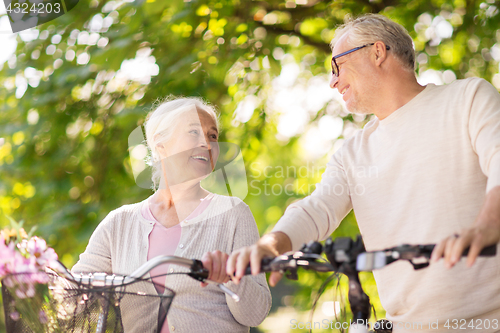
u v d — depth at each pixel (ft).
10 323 4.05
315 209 5.50
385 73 5.86
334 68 6.21
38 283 4.02
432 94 5.57
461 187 5.08
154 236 5.88
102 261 6.07
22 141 13.88
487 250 3.33
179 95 11.66
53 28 12.74
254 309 5.44
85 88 13.28
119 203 12.68
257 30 13.35
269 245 4.41
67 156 13.52
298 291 13.33
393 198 5.48
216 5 11.89
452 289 4.83
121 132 12.84
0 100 13.91
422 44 13.00
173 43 12.19
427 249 3.31
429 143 5.31
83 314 3.99
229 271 4.03
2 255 4.05
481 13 12.27
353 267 3.49
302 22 13.73
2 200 14.01
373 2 13.20
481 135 4.89
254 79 14.12
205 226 5.80
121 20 12.20
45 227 12.84
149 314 4.07
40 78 13.50
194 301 5.43
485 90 5.17
